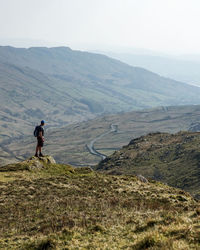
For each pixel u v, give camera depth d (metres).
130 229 16.28
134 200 26.23
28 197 25.50
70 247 13.89
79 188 29.72
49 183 30.16
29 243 15.01
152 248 12.46
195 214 18.33
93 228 16.72
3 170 33.56
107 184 32.47
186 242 12.70
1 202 24.12
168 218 17.34
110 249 13.37
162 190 32.03
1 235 17.55
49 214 21.23
